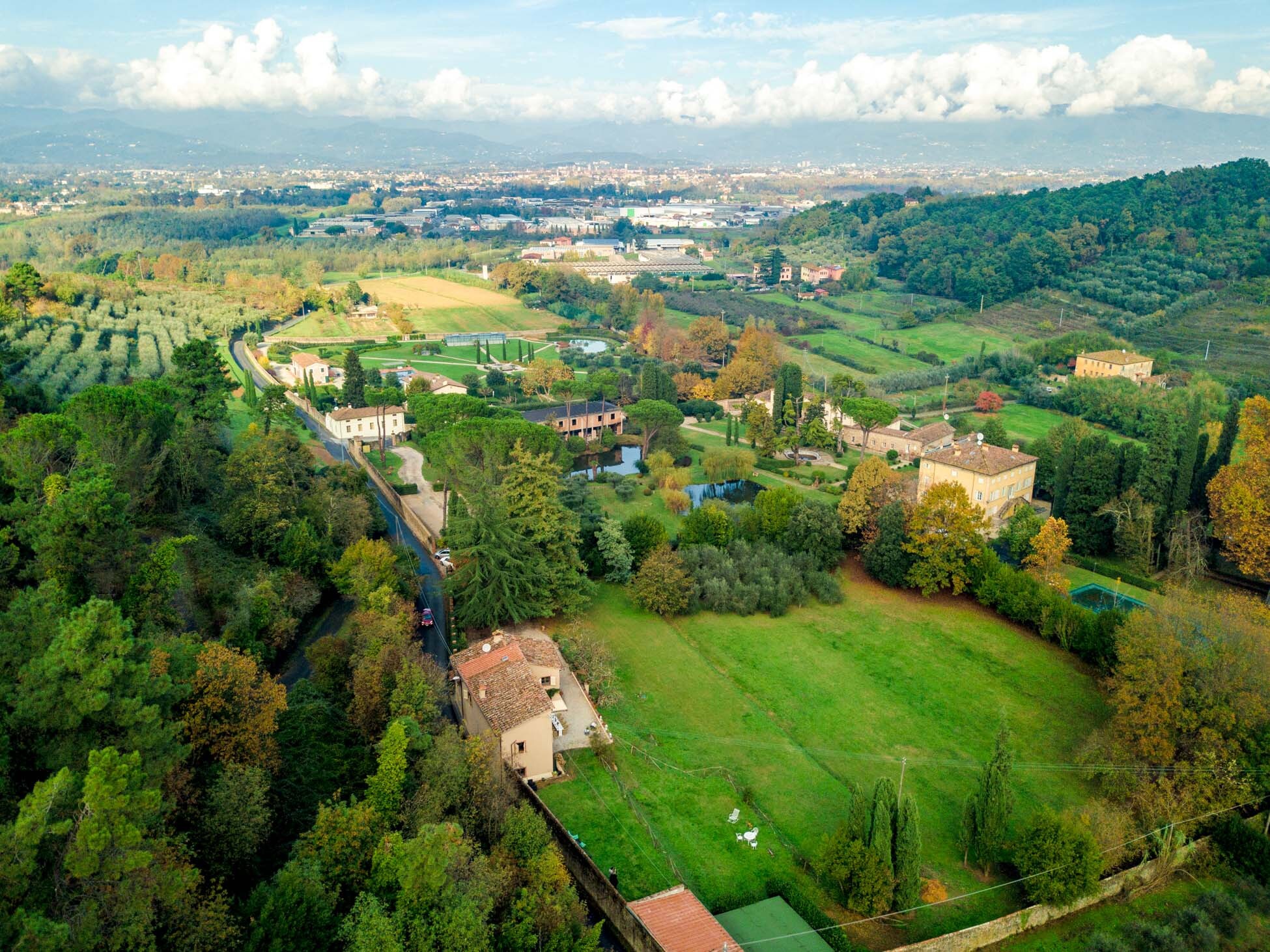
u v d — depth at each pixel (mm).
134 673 40688
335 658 68938
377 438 157500
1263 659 64000
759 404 160750
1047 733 72812
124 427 85562
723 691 78188
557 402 183500
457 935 38562
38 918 29562
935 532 97938
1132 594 100625
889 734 72688
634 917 48969
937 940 49875
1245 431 107562
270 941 36469
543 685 71688
